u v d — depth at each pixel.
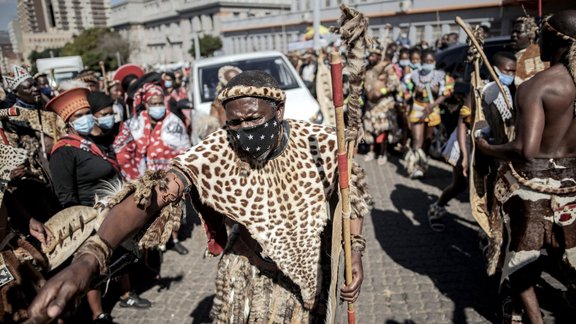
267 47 46.12
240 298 1.88
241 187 1.65
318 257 1.81
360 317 3.21
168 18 77.62
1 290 2.10
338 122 1.55
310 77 10.26
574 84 2.08
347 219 1.67
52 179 3.09
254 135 1.53
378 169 6.83
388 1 29.31
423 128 6.15
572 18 2.05
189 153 1.60
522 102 2.18
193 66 6.70
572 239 2.30
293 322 1.85
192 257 4.42
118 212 1.35
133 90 5.55
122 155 3.83
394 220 4.86
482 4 23.38
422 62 5.99
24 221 2.50
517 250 2.41
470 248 4.11
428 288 3.51
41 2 105.12
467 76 6.23
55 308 1.09
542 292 3.23
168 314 3.48
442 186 5.84
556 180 2.24
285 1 68.62
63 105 3.04
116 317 3.47
